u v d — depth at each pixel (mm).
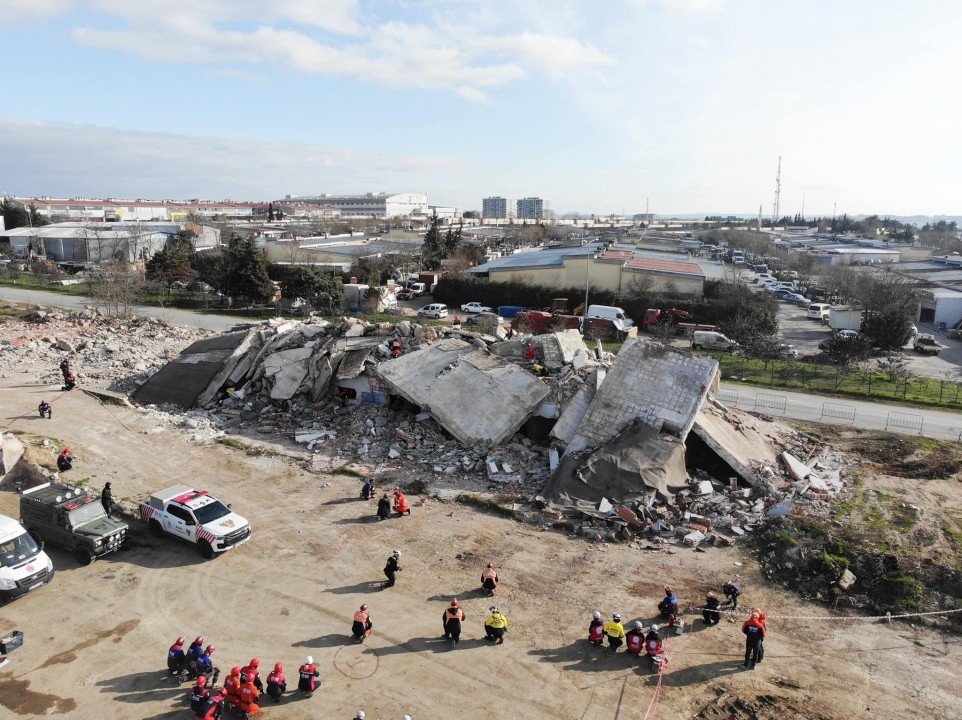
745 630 16562
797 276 113375
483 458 28547
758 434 31500
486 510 25031
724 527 23734
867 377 46781
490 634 17250
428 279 87188
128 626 17828
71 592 19391
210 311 69500
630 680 16062
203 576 20312
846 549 21312
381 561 21312
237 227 146375
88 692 15344
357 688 15617
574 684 15883
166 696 15289
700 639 17734
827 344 51656
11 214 118375
